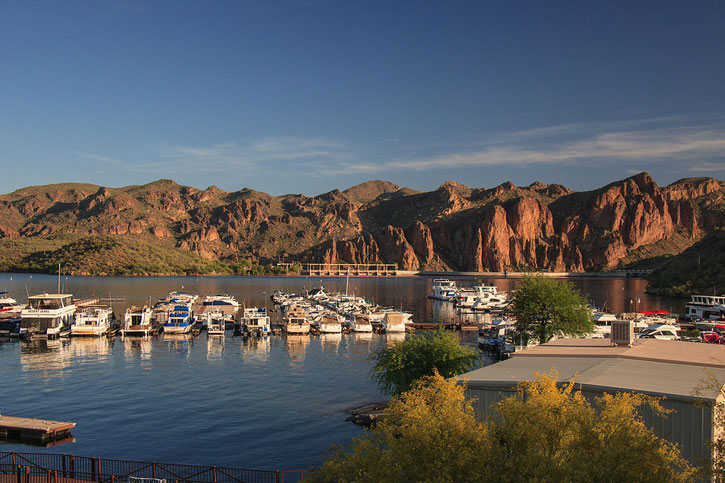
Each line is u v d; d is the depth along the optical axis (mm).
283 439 53719
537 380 31750
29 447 50844
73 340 110500
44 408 63188
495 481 23469
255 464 48000
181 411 62312
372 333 124000
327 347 104312
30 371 82250
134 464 47156
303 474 44500
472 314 179375
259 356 94875
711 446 26203
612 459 22656
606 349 47812
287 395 69188
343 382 76062
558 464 23422
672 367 40062
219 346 104938
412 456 25188
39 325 114062
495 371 40250
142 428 56625
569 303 75812
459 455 23938
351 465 26188
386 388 61281
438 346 59969
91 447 51250
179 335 117062
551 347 50000
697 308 147125
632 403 27547
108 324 122500
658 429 31672
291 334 119812
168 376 79438
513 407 26562
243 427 57031
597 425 25031
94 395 68875
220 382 76000
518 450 24641
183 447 51625
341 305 185250
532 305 76000
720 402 31844
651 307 190125
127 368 84688
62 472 41062
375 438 29359
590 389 34219
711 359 42531
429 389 30828
